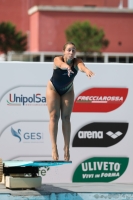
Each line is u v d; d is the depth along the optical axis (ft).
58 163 86.99
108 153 118.62
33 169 95.25
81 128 117.91
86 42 521.24
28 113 117.08
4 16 585.22
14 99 116.67
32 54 541.75
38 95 116.98
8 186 92.84
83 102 117.91
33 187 92.68
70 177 117.50
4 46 540.11
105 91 118.11
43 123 117.39
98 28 537.24
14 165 89.25
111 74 118.01
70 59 85.71
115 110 118.52
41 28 535.19
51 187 96.48
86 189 93.15
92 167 118.11
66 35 524.52
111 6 599.57
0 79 116.37
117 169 118.83
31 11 558.15
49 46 536.83
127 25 540.93
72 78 88.38
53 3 589.73
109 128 118.42
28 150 117.29
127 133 118.83
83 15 536.42
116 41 540.93
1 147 116.67
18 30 583.99
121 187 97.86
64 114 92.07
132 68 118.21
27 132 117.19
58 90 90.53
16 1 584.40
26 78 116.67
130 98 118.62
